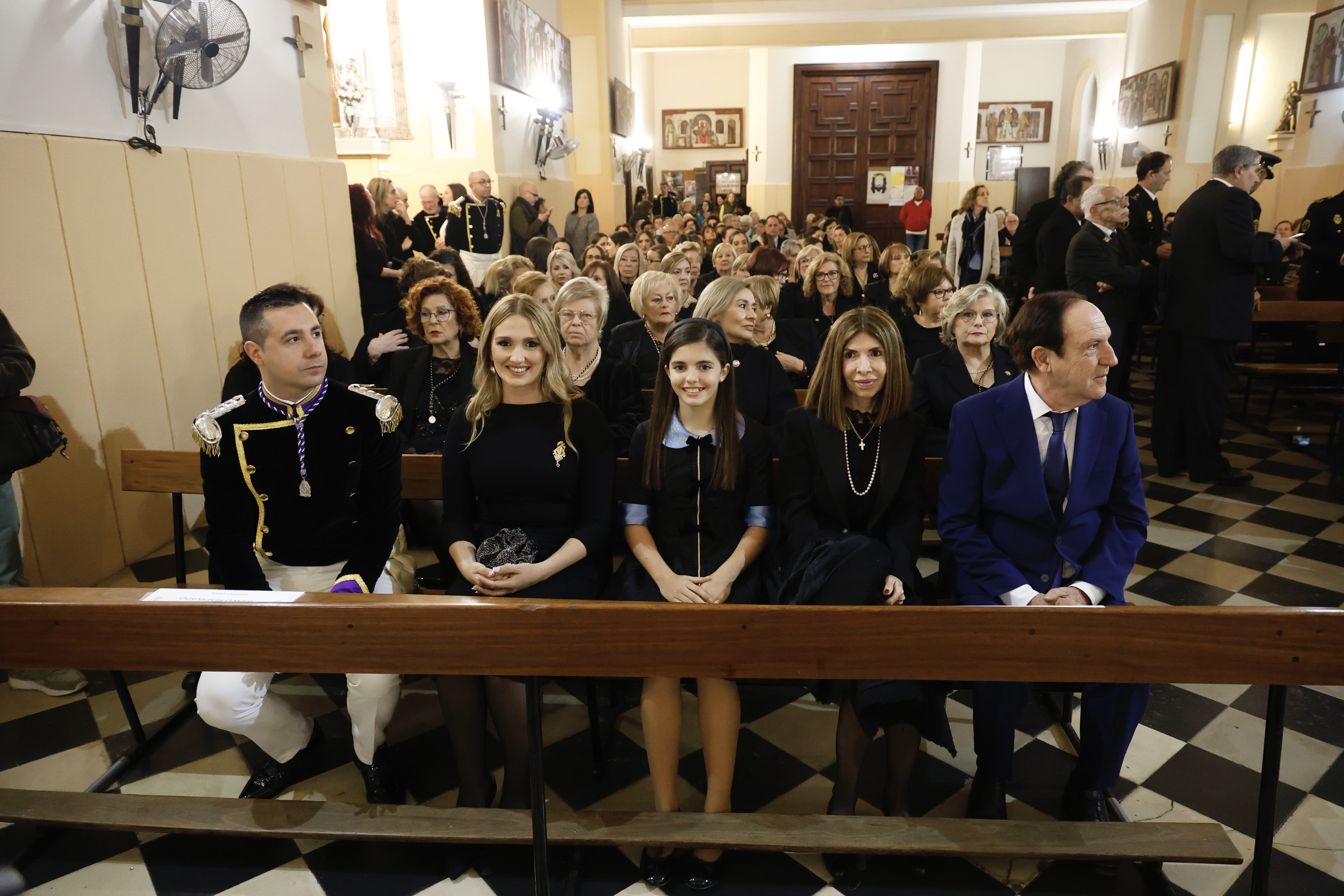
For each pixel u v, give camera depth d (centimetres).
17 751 254
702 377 224
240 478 225
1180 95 1196
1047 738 256
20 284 319
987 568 218
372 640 159
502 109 907
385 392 309
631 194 1554
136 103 373
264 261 466
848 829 193
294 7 496
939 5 1343
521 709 210
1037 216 730
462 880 201
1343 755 245
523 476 240
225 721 213
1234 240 437
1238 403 651
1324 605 337
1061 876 199
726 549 240
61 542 341
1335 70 771
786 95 1898
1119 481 219
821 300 518
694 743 255
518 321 233
